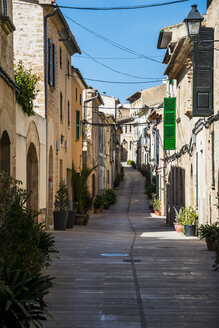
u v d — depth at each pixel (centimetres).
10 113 1585
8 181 902
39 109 2366
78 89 3678
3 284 651
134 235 2442
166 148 3216
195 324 781
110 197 5428
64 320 802
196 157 2439
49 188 2572
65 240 1994
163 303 915
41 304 721
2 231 892
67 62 3102
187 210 2552
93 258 1483
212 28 1972
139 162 9762
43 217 2372
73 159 3444
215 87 1938
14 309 656
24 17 2358
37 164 2192
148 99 9250
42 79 2358
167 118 3203
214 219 1934
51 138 2552
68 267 1311
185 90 2734
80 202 3297
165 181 4322
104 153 5941
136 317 820
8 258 812
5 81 1507
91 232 2547
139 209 5228
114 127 7000
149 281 1122
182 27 3161
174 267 1317
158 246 1836
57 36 2700
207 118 2091
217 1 1912
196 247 1805
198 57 1977
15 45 2358
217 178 1880
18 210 942
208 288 1045
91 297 961
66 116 3081
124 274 1209
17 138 1780
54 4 2372
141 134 9269
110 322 791
